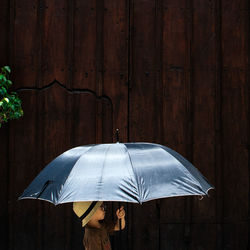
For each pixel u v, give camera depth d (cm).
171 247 525
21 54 536
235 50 539
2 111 503
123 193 266
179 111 533
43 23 537
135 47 537
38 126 532
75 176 286
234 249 527
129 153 301
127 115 533
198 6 539
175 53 537
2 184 530
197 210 529
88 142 531
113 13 539
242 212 530
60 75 535
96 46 536
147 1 539
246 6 538
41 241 525
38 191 297
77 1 538
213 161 531
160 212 526
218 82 535
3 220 529
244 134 534
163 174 286
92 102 535
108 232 363
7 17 538
